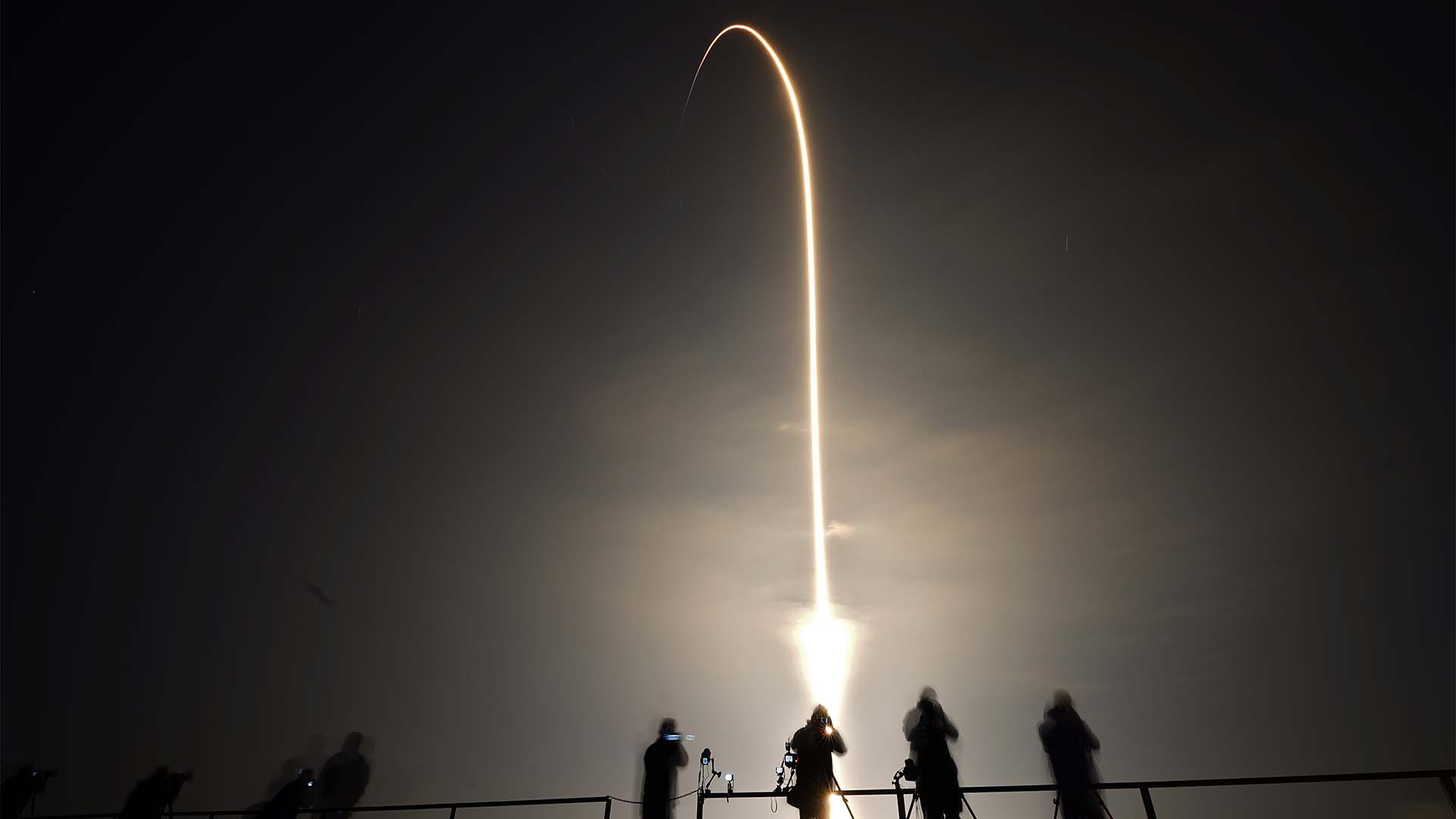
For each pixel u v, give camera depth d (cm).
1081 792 712
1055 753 748
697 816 834
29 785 1223
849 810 789
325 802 923
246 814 945
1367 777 627
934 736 784
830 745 826
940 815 741
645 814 817
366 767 959
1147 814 673
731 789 847
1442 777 610
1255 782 654
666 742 867
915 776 772
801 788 805
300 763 977
